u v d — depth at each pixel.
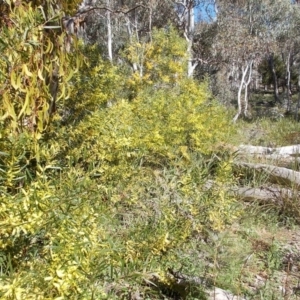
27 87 1.15
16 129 1.23
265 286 2.59
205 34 14.28
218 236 2.75
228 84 17.27
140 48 6.33
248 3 15.30
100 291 1.26
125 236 1.87
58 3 1.37
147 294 2.04
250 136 9.36
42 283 1.10
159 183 2.58
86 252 1.24
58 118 2.66
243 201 4.05
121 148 2.49
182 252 2.31
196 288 2.29
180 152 4.53
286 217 4.06
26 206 1.15
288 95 19.95
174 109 4.87
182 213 2.18
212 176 2.83
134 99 4.78
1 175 1.19
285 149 7.68
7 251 1.22
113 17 11.29
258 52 15.41
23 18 1.14
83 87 3.71
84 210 1.30
